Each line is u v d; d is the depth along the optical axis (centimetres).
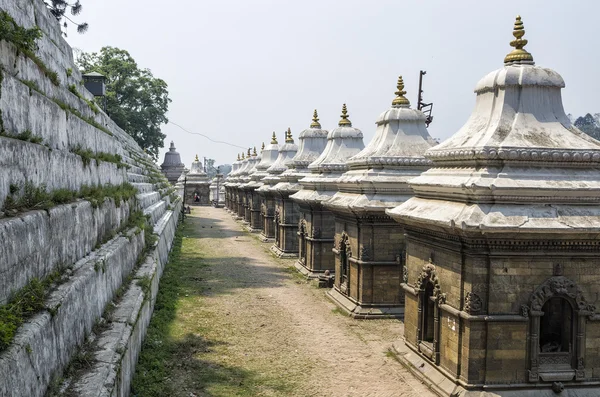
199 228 5575
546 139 1324
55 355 896
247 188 5478
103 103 5362
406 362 1584
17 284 866
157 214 3338
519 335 1294
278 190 3647
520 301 1294
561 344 1341
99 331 1217
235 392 1372
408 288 1642
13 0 1211
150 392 1298
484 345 1291
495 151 1284
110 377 982
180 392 1349
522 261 1291
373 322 2053
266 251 3953
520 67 1404
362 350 1734
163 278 2673
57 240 1093
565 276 1299
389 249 2123
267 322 2031
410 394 1390
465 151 1341
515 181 1266
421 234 1544
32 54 1213
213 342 1766
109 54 6494
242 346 1741
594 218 1258
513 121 1361
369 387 1434
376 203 2077
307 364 1598
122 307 1432
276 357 1650
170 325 1903
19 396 709
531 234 1238
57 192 1197
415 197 1639
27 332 781
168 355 1599
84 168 1516
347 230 2303
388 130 2223
